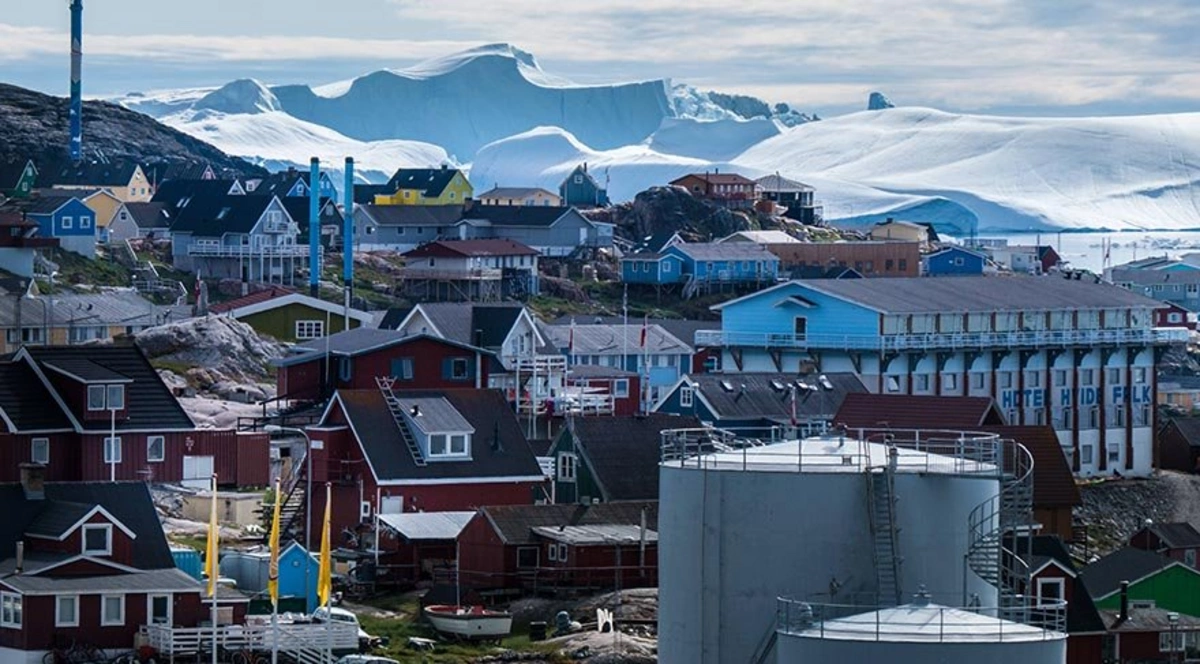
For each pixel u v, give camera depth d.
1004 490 194.12
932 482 185.75
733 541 187.00
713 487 187.75
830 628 170.25
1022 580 196.00
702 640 188.38
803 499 185.25
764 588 186.12
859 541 184.62
